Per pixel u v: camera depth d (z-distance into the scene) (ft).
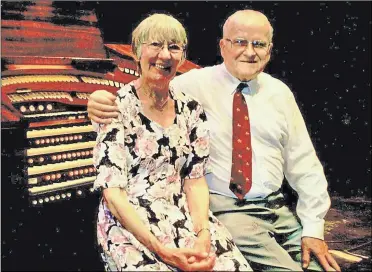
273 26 9.12
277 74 9.27
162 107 5.67
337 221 7.82
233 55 6.33
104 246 5.48
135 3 8.12
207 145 5.92
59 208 7.65
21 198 6.99
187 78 6.59
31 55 7.05
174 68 5.58
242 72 6.31
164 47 5.49
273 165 6.48
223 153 6.43
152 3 8.25
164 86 5.59
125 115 5.49
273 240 6.20
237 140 6.41
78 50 7.47
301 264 6.16
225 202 6.42
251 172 6.42
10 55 6.86
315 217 6.40
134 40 5.59
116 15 7.98
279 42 9.20
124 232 5.39
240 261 5.53
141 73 5.65
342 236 7.25
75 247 7.88
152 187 5.56
